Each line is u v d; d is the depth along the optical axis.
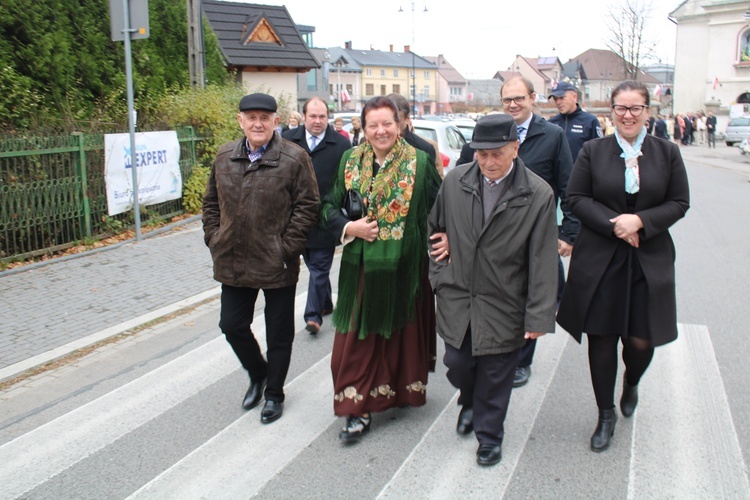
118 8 8.09
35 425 3.92
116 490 3.21
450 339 3.37
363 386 3.61
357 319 3.58
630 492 3.09
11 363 4.80
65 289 6.57
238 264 3.72
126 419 3.99
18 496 3.17
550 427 3.77
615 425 3.76
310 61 23.38
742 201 13.57
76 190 8.00
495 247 3.22
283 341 3.90
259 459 3.48
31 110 8.84
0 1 8.73
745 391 4.22
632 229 3.19
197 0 12.30
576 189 3.45
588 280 3.37
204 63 14.27
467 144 4.62
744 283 6.90
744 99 44.47
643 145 3.33
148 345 5.26
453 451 3.51
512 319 3.26
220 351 5.13
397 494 3.11
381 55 90.12
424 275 3.79
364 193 3.56
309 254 5.42
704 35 45.69
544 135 4.32
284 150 3.74
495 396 3.33
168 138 9.63
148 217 9.41
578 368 4.70
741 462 3.34
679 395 4.17
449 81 98.69
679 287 6.78
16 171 7.23
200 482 3.26
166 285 6.82
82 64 9.98
